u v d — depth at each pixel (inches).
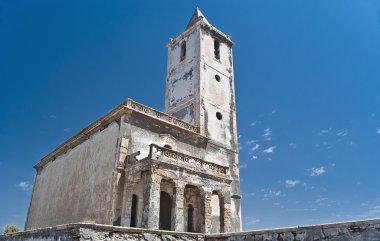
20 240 649.0
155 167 786.2
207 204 869.2
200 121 1202.0
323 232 415.2
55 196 1222.9
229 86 1428.4
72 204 1053.2
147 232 524.7
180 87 1381.6
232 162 1254.3
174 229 765.9
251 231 508.1
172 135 1058.1
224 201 920.3
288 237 452.8
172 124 1059.9
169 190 951.6
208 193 884.0
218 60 1435.8
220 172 951.6
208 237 586.2
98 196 904.9
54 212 1179.9
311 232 428.1
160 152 825.5
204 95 1277.1
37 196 1430.9
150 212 733.9
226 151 1250.0
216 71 1393.9
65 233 482.6
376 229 365.4
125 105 951.0
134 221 861.8
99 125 1043.3
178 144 1068.5
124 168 876.6
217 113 1300.4
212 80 1352.1
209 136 1211.2
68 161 1216.8
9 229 1614.2
